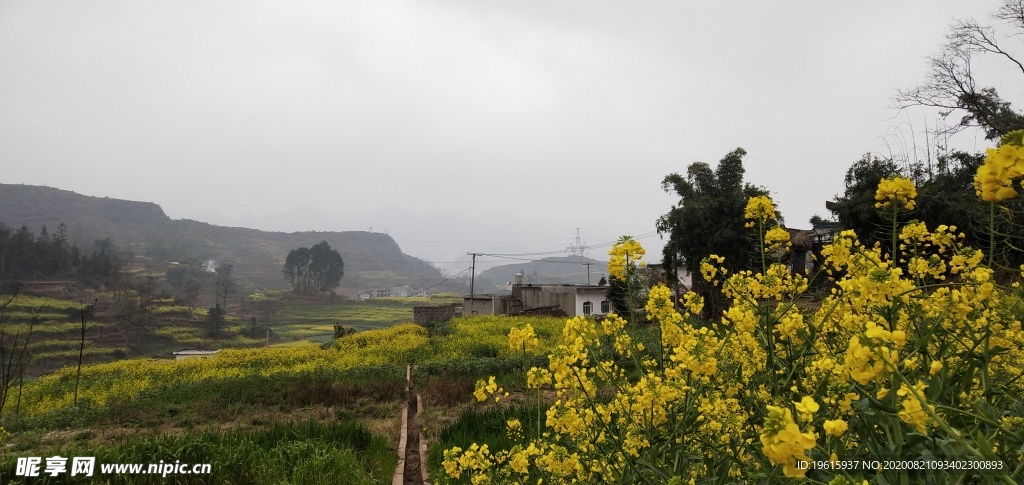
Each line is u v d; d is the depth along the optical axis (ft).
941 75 46.85
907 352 5.98
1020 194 4.01
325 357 62.08
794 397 7.41
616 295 10.98
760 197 9.69
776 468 5.49
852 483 4.24
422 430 25.54
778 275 8.73
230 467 17.87
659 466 7.40
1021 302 6.14
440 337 68.69
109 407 32.91
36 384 54.19
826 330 8.43
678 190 72.13
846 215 42.27
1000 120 44.19
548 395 29.35
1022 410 5.61
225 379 43.55
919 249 9.92
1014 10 40.37
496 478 11.05
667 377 8.25
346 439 22.50
